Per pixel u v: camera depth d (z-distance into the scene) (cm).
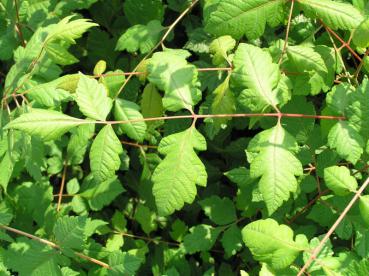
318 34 56
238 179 53
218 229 57
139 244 62
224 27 46
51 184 63
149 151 62
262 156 43
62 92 48
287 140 44
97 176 44
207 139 60
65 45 52
